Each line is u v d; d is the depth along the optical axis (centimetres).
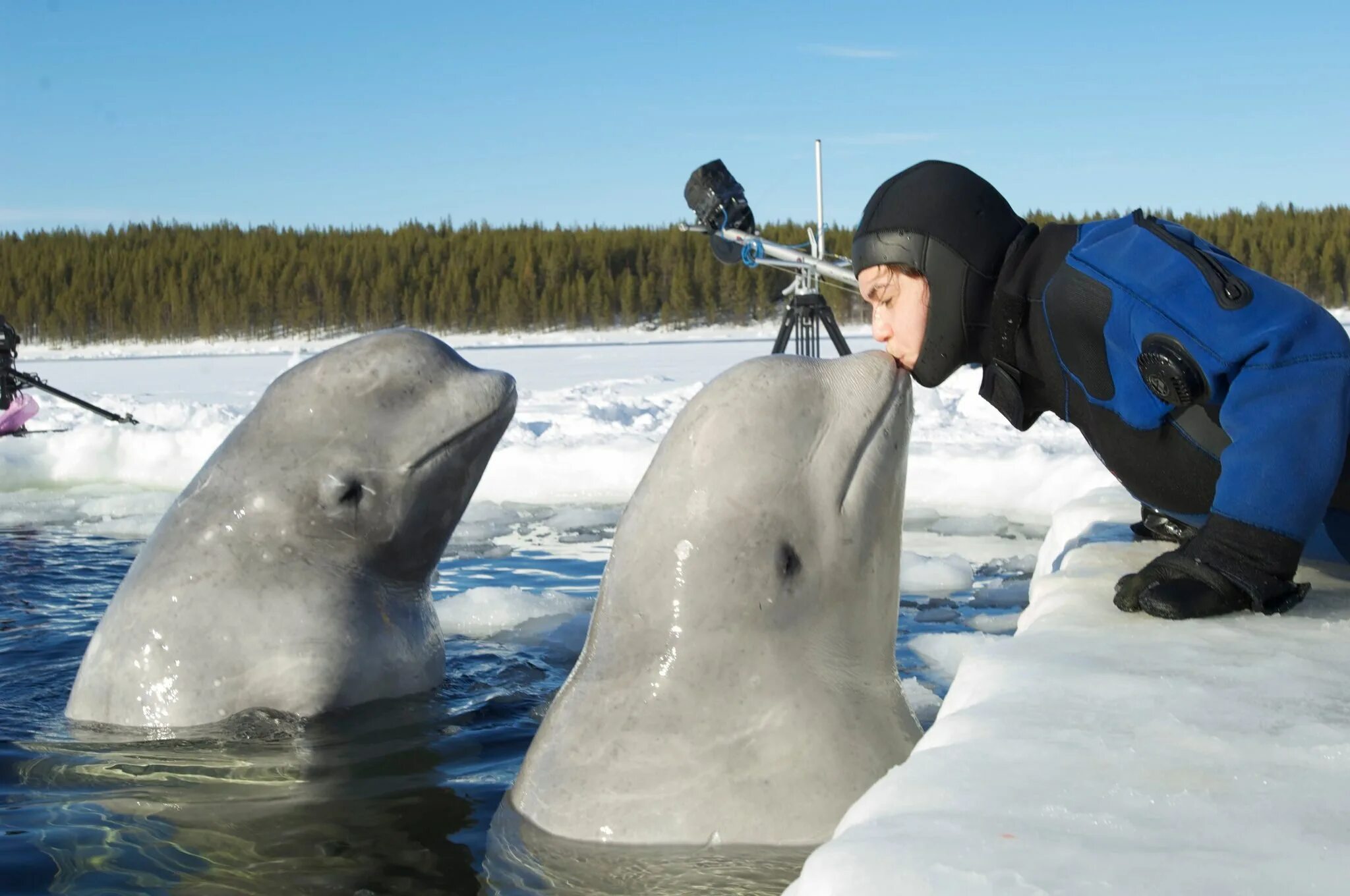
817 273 888
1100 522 417
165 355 5216
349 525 405
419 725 390
